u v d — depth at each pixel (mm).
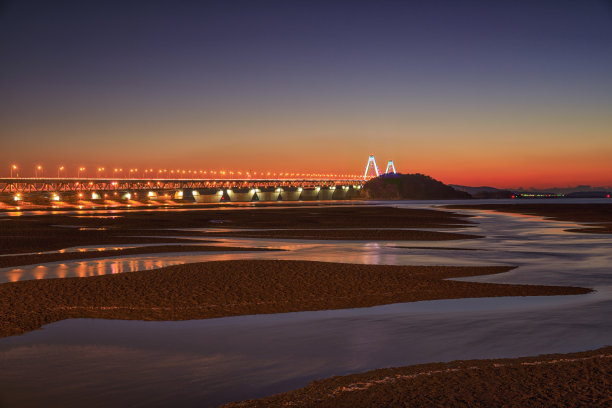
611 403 6824
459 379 7828
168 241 32875
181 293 15070
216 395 7559
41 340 10398
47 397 7539
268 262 21625
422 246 29688
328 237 36000
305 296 14711
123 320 12016
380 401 7055
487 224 52594
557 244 30812
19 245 30016
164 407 7172
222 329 11195
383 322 11711
